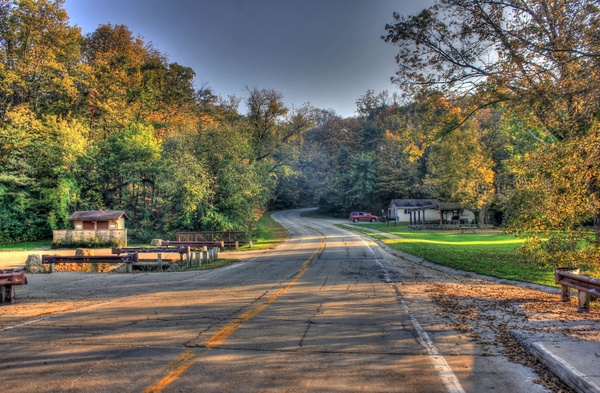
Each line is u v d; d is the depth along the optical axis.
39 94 38.38
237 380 4.17
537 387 4.06
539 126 17.42
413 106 18.69
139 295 9.92
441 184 55.97
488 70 15.38
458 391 3.92
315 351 5.18
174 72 55.47
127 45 50.59
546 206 12.88
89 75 39.50
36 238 33.59
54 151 33.94
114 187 38.56
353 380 4.18
